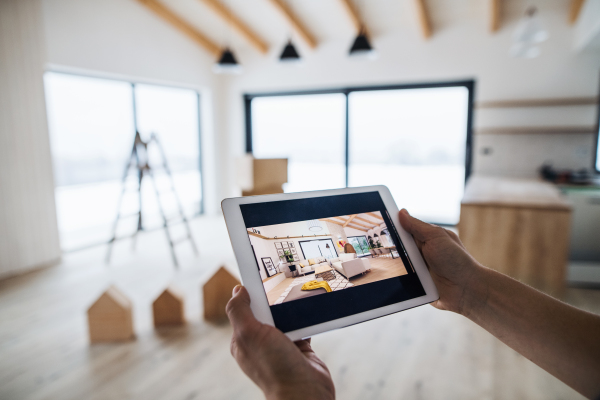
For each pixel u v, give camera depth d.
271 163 2.85
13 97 3.40
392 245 0.64
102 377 1.88
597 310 2.51
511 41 4.71
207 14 5.19
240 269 0.51
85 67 4.07
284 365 0.42
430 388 1.77
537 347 0.57
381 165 9.77
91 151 6.72
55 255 3.81
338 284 0.55
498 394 1.72
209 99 6.16
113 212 6.25
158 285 3.18
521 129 4.61
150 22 4.91
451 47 4.99
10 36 3.35
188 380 1.85
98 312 2.21
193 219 6.04
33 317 2.57
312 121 8.35
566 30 4.45
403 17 4.98
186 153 6.35
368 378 1.84
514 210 2.60
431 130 8.93
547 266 2.56
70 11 3.89
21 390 1.78
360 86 5.63
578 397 1.69
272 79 6.07
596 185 3.42
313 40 5.65
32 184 3.58
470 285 0.65
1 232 3.34
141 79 4.85
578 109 4.50
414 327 2.36
